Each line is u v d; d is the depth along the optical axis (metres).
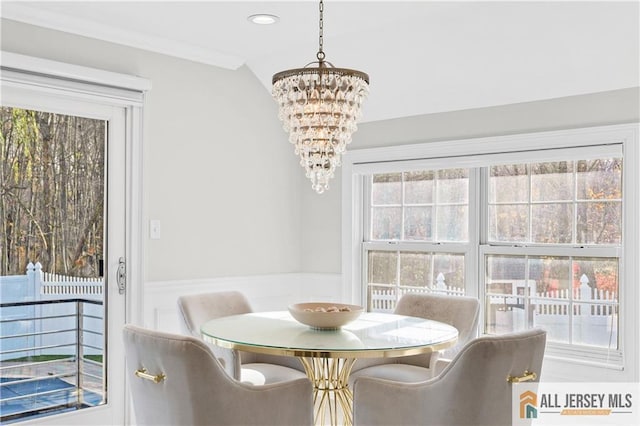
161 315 3.88
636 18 2.98
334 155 2.76
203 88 4.15
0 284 3.29
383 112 4.29
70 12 3.37
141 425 2.47
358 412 2.54
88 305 3.60
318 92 2.68
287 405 2.42
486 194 3.93
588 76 3.36
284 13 3.42
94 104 3.62
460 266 4.02
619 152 3.30
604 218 3.45
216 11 3.38
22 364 3.37
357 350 2.39
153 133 3.87
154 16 3.45
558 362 3.55
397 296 4.34
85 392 3.58
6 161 3.31
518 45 3.39
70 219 3.54
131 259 3.75
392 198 4.41
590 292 3.49
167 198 3.94
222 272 4.25
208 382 2.20
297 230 4.81
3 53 3.18
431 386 2.33
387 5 3.29
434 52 3.68
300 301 4.79
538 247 3.68
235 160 4.35
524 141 3.64
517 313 3.77
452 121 3.98
